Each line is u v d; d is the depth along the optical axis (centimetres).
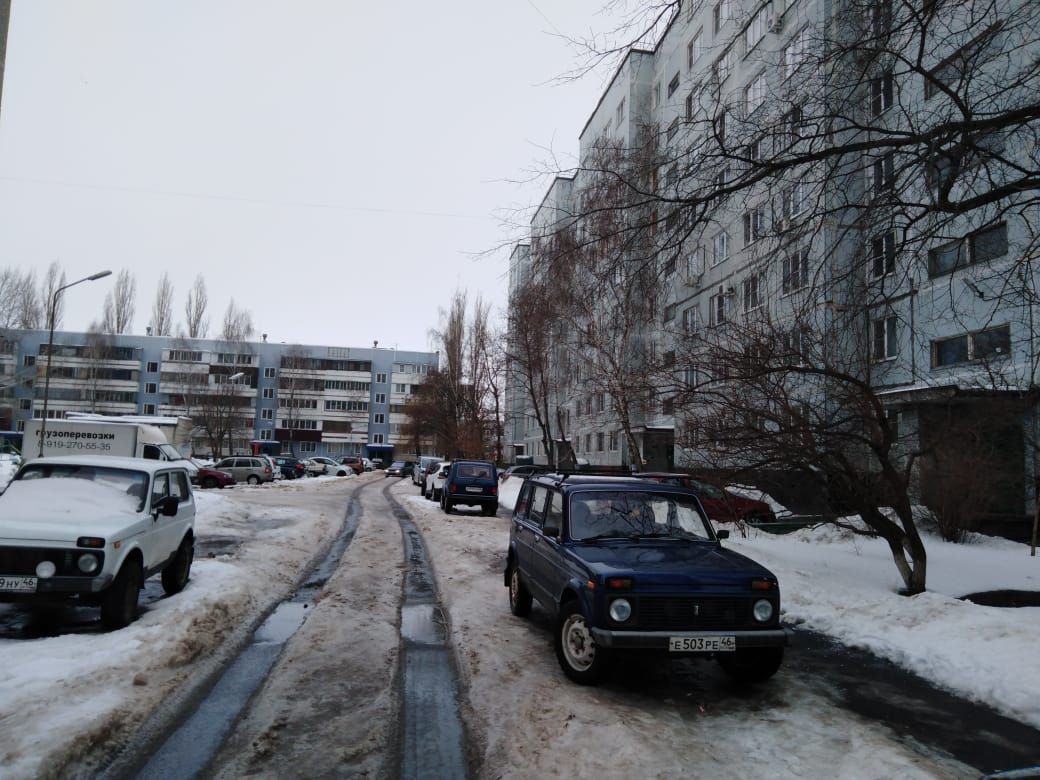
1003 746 421
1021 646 571
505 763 380
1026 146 784
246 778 364
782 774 369
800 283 744
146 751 392
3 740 371
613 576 494
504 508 2553
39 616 693
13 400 6881
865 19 630
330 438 8619
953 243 696
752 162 651
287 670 543
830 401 853
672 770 371
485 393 4431
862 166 666
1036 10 630
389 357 9044
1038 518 1356
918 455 884
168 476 806
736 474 877
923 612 702
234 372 7900
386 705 475
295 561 1110
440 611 786
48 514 658
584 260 755
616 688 515
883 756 391
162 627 621
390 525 1752
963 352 1442
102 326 7819
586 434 3853
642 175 715
